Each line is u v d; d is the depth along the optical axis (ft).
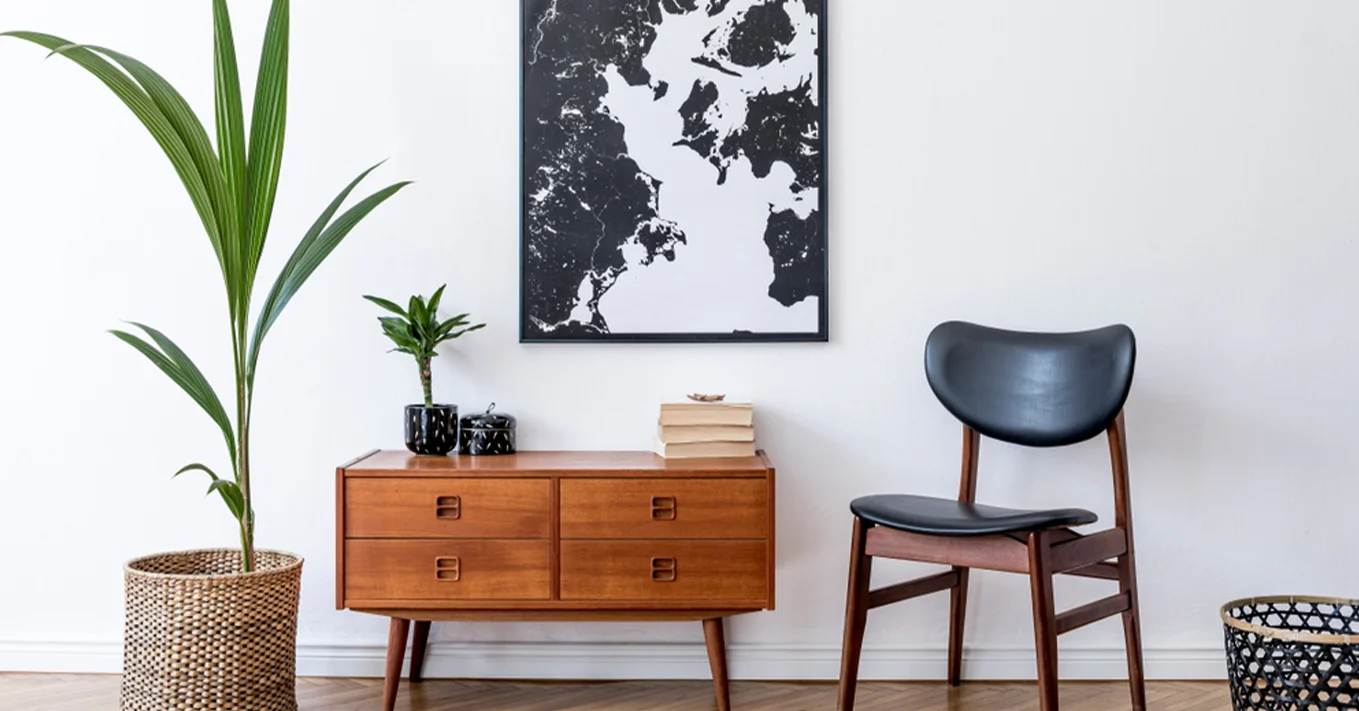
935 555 6.36
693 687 7.79
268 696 6.46
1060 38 7.95
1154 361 7.96
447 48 7.96
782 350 7.98
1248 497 7.96
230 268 6.39
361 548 6.81
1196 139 7.93
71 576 8.00
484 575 6.82
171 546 8.00
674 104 7.95
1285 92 7.93
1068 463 7.96
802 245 7.92
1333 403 7.93
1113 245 7.95
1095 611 6.50
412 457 7.44
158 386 8.00
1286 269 7.93
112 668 7.98
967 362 7.39
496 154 7.98
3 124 7.97
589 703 7.39
